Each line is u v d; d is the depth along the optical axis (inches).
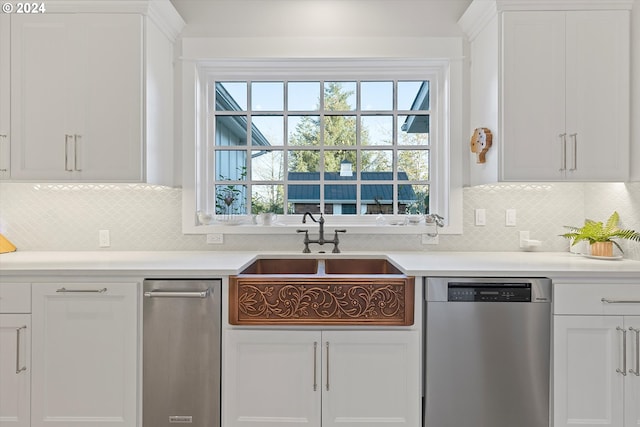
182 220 100.8
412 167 107.3
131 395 72.5
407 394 72.2
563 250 100.5
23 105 84.7
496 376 71.5
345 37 100.4
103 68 84.8
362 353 72.4
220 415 72.9
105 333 72.6
